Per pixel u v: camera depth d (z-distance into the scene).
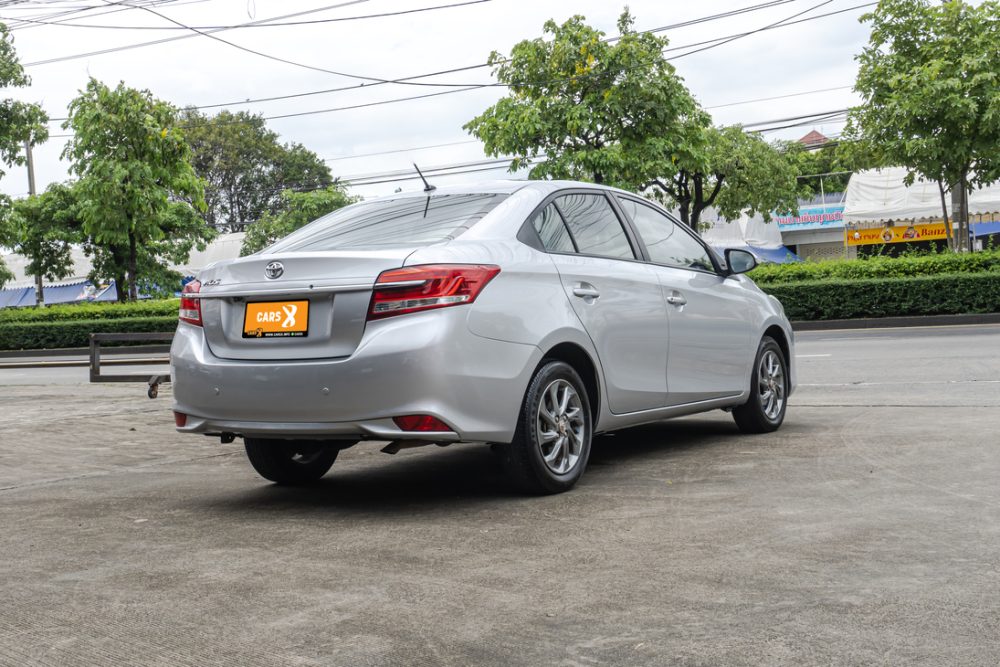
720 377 5.73
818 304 19.94
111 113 28.41
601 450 5.79
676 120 24.58
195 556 3.57
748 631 2.51
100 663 2.47
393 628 2.65
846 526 3.58
